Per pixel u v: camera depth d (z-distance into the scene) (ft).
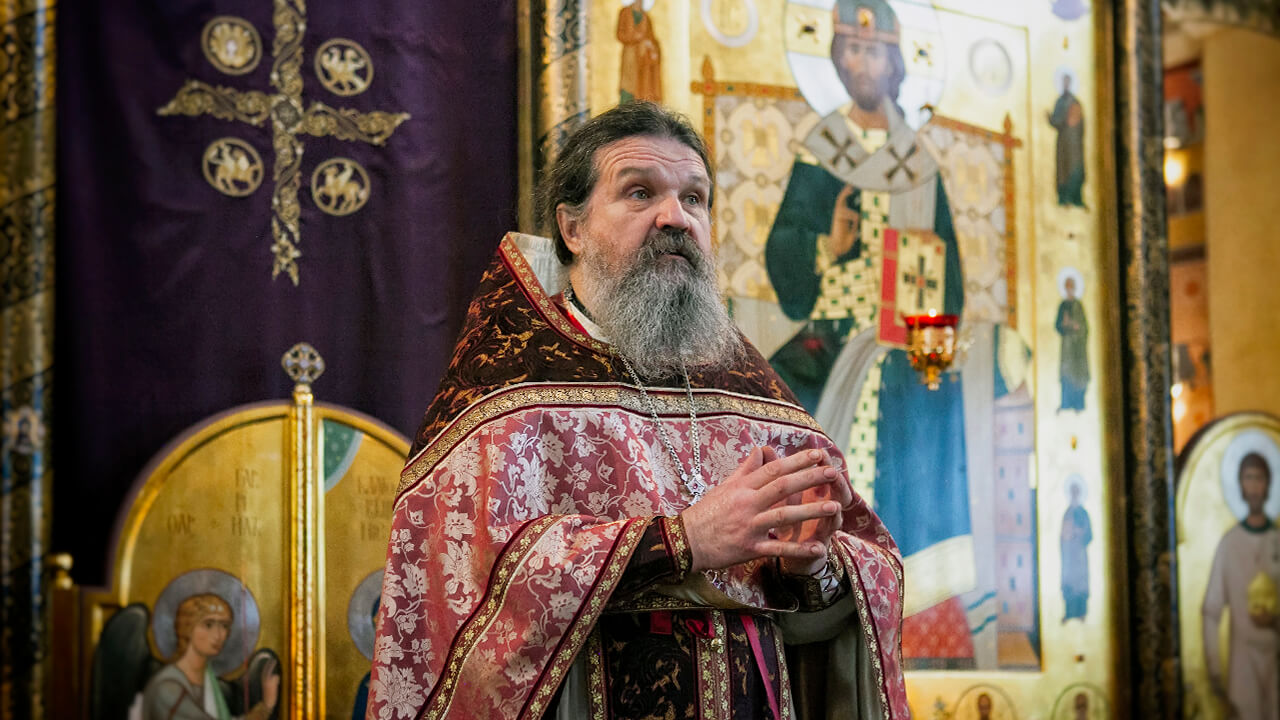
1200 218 22.48
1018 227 20.81
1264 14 23.31
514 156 16.87
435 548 7.27
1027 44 21.27
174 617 14.62
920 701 18.92
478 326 8.21
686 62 18.22
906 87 20.08
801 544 6.59
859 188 19.44
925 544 19.29
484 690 6.76
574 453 7.58
